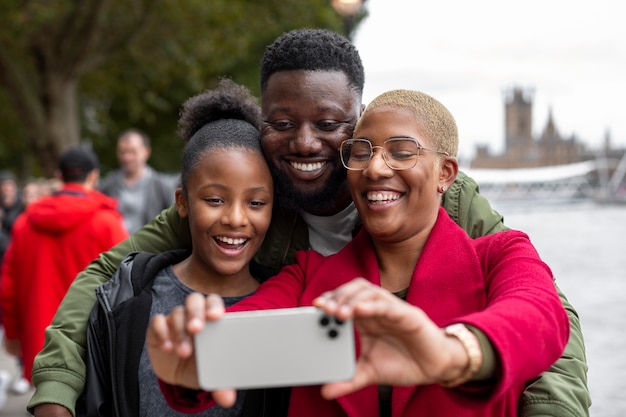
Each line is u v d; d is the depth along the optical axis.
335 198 2.21
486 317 1.37
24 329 5.02
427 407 1.66
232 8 13.80
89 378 2.07
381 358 1.33
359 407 1.72
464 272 1.75
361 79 2.23
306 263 1.99
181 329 1.29
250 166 2.08
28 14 12.30
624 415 6.34
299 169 2.15
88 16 13.17
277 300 1.87
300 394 1.79
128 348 2.04
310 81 2.09
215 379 1.28
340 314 1.23
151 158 22.16
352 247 1.93
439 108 1.82
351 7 10.75
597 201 84.75
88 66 14.22
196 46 14.13
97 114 19.80
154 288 2.17
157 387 2.03
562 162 106.25
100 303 2.11
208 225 2.07
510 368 1.32
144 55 14.41
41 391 2.04
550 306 1.49
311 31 2.17
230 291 2.16
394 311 1.25
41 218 4.86
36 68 14.12
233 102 2.30
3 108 18.17
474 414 1.66
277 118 2.13
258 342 1.28
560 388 1.81
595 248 25.39
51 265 4.89
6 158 27.77
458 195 2.17
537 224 44.38
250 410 1.99
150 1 13.31
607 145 91.31
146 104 18.75
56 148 13.89
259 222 2.10
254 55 16.69
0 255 8.44
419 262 1.78
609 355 8.55
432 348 1.29
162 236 2.40
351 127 2.15
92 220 4.88
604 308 11.94
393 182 1.75
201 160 2.09
